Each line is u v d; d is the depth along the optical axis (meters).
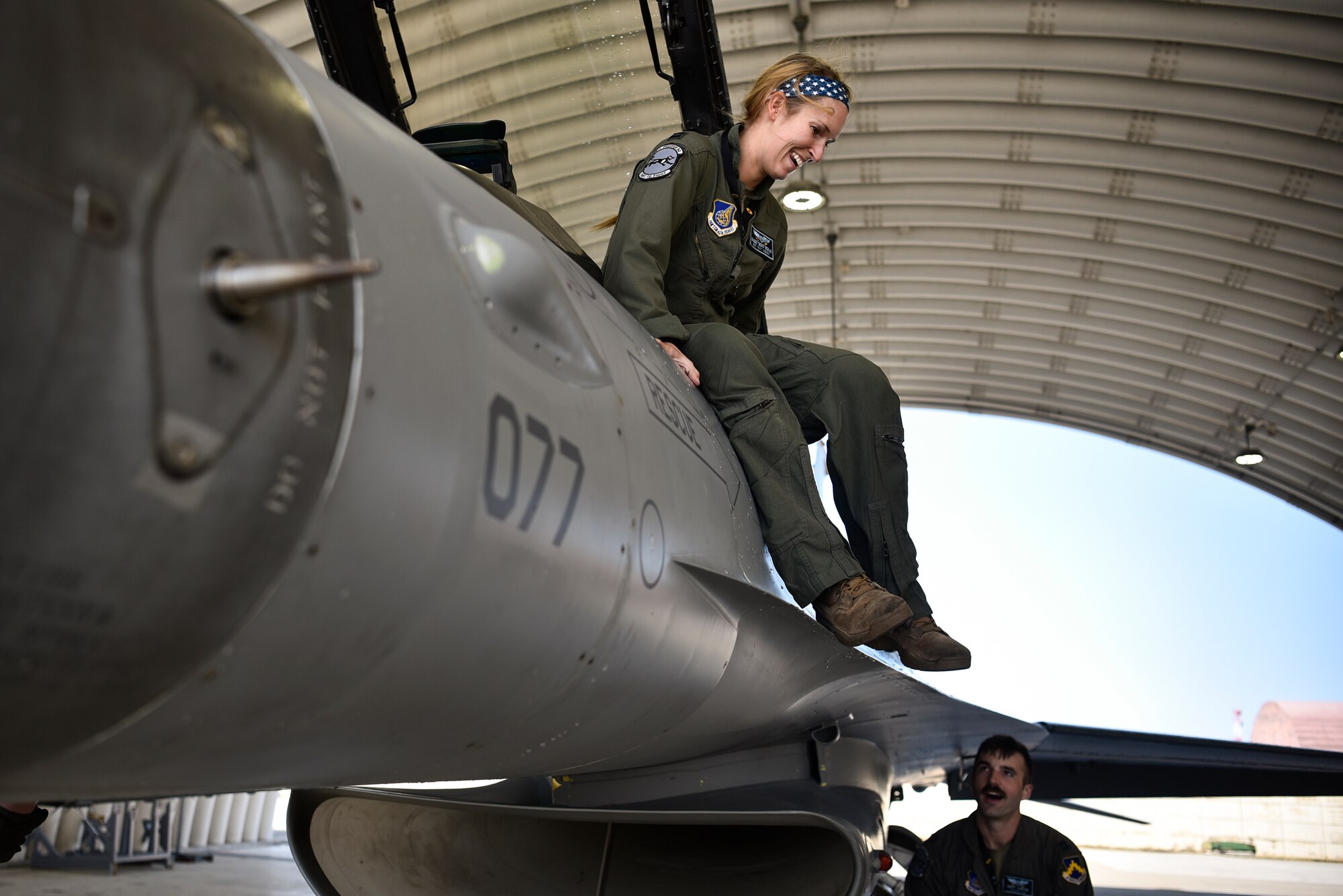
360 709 0.88
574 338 1.17
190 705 0.70
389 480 0.77
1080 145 12.66
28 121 0.54
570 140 3.27
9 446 0.51
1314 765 5.74
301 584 0.71
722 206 2.22
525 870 2.50
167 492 0.59
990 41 11.37
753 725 2.27
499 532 0.92
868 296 16.98
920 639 2.14
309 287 0.62
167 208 0.60
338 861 2.29
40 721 0.60
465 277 0.95
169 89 0.63
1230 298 14.70
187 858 12.17
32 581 0.54
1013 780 3.73
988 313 17.03
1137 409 18.45
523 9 2.93
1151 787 6.40
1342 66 10.37
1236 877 17.62
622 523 1.22
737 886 2.43
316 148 0.78
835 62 2.34
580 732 1.38
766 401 1.97
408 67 2.95
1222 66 10.77
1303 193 12.07
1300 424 17.09
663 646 1.43
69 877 9.71
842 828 2.15
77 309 0.54
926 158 13.50
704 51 3.06
